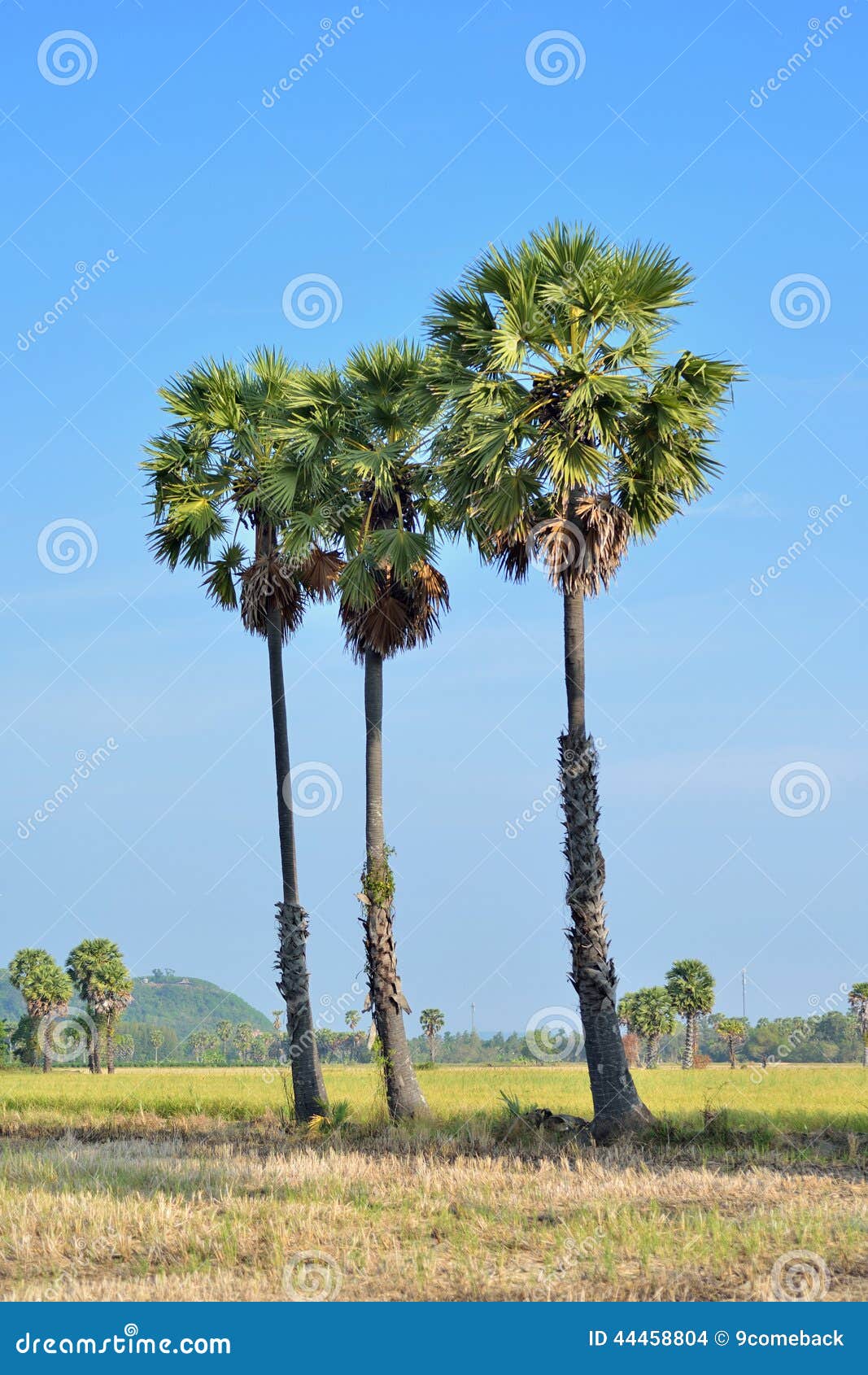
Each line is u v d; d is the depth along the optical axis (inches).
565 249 786.2
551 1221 467.8
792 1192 527.8
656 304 783.7
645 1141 711.1
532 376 799.7
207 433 976.3
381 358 932.6
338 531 992.9
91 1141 837.2
